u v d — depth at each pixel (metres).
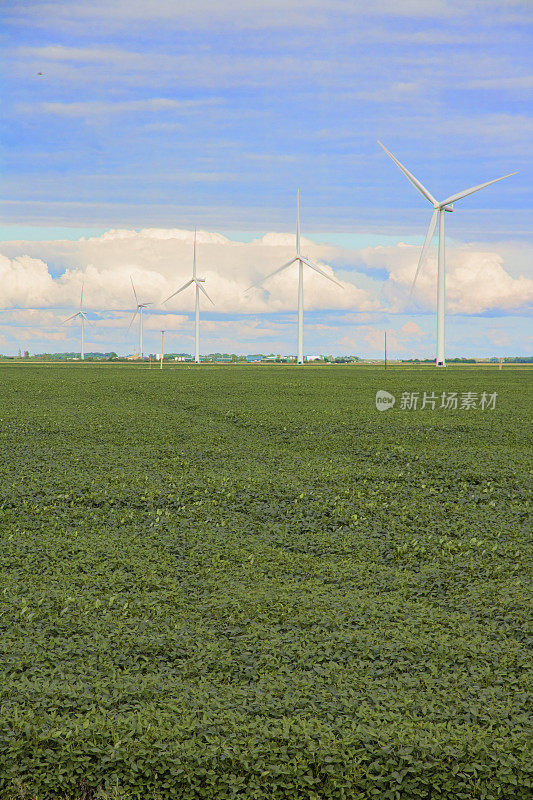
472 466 26.23
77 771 7.33
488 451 30.58
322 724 7.95
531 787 7.05
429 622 11.17
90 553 14.96
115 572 13.63
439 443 33.44
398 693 8.69
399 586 13.24
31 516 18.27
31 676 9.16
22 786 7.20
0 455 27.56
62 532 16.81
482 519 18.50
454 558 14.99
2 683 8.84
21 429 35.53
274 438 34.31
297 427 38.22
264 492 21.09
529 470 25.64
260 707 8.34
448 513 19.19
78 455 27.91
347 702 8.41
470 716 8.18
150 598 12.19
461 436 35.72
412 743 7.54
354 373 107.25
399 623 11.08
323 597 12.29
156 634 10.59
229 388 67.31
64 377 86.75
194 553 15.11
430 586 13.21
